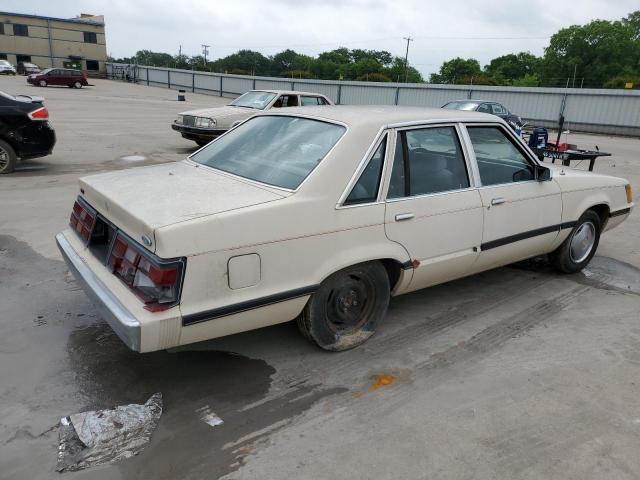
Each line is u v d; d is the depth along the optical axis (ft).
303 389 10.30
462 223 12.41
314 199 9.94
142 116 69.41
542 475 8.23
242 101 42.45
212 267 8.79
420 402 10.01
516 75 333.42
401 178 11.37
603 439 9.10
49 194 24.86
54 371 10.58
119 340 11.83
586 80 256.32
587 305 14.60
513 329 13.07
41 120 29.68
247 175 11.05
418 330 12.85
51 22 259.19
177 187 10.46
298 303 10.15
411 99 112.16
